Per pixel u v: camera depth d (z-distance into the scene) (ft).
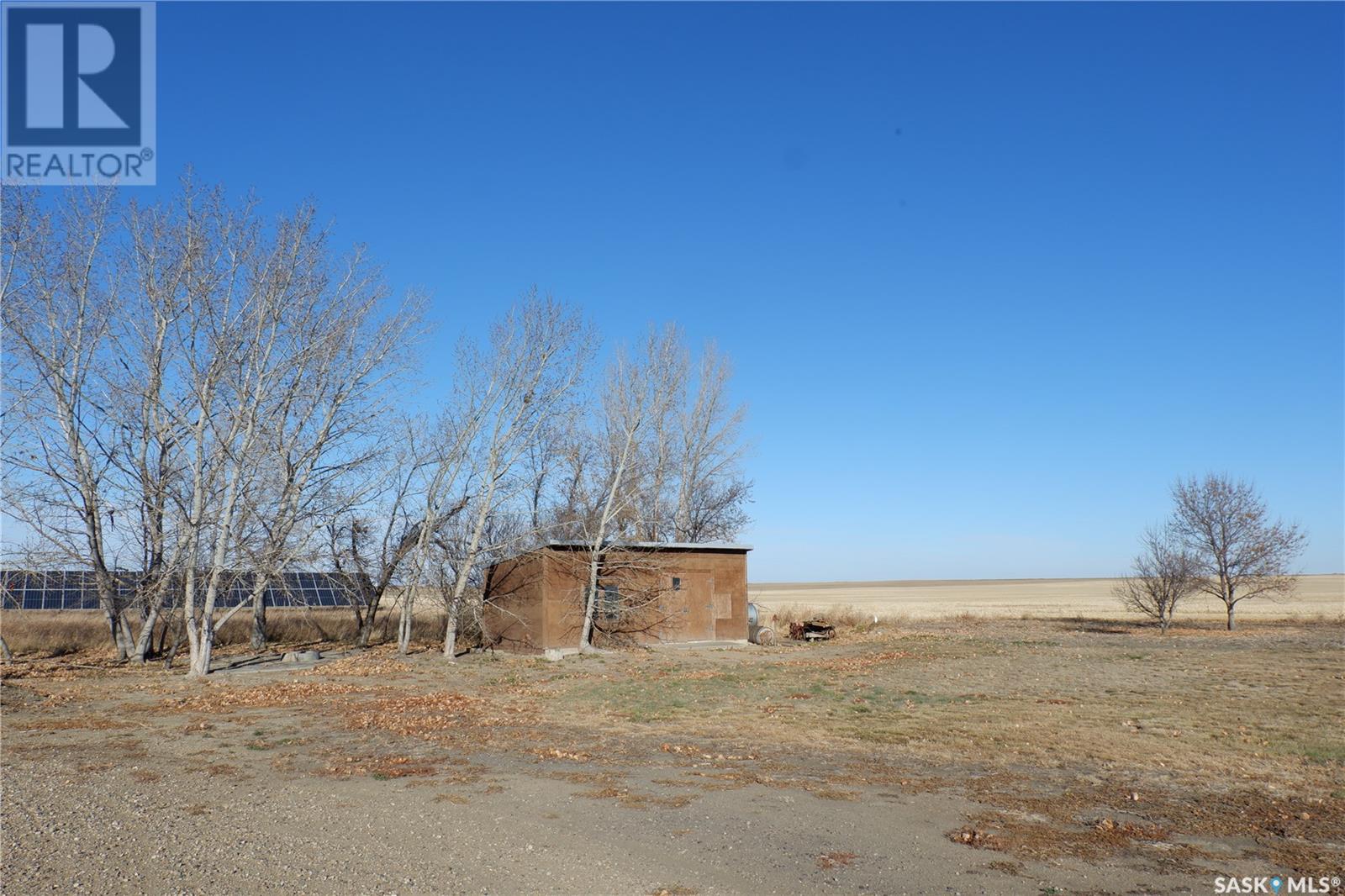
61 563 90.63
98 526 94.53
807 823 30.91
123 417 89.61
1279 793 34.58
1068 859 26.63
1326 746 43.09
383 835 29.50
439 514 109.60
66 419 92.07
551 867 26.16
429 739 49.39
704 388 148.66
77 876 25.08
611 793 35.63
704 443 147.74
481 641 127.24
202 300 87.92
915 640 118.21
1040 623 164.14
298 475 95.96
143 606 96.53
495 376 108.68
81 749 46.32
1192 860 26.50
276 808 33.27
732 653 103.91
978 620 171.22
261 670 89.10
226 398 90.07
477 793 35.65
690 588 112.98
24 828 30.14
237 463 87.20
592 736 50.19
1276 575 143.23
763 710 58.90
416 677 83.46
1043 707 57.36
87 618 124.77
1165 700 58.95
